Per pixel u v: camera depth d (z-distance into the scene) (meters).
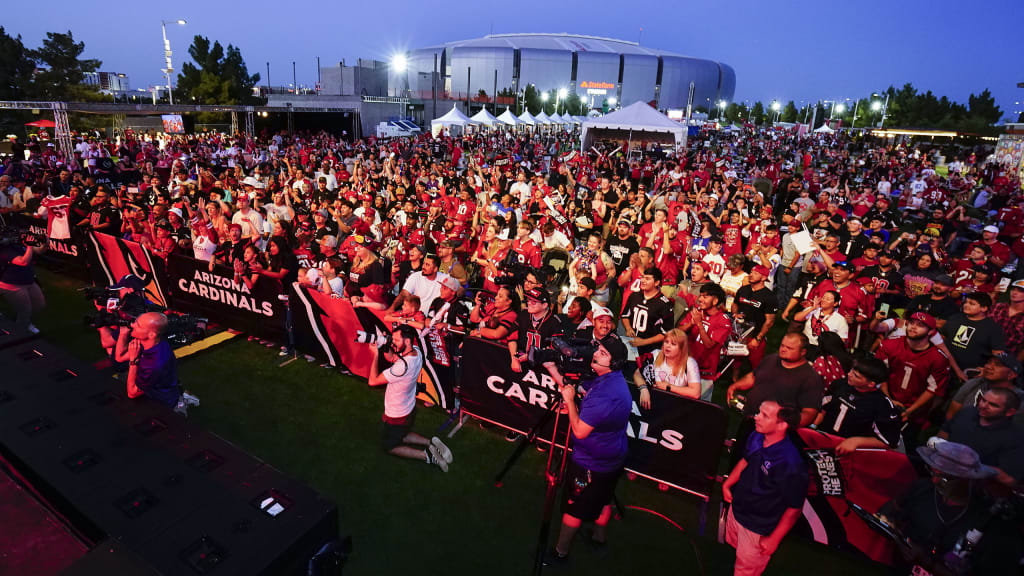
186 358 7.64
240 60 61.38
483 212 11.75
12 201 12.26
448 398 6.55
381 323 6.74
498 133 50.00
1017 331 6.26
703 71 192.75
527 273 5.74
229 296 8.28
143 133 37.06
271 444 5.85
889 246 10.04
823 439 4.60
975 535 3.27
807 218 14.90
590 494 4.17
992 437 4.20
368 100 54.06
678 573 4.47
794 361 4.80
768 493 3.66
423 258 6.98
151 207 11.36
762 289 6.46
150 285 9.39
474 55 177.75
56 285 10.47
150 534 2.90
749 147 55.16
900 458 4.28
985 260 8.27
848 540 4.62
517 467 5.68
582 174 21.50
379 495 5.18
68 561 2.75
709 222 10.34
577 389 4.34
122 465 3.41
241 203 10.06
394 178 18.00
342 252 9.36
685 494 5.39
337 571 3.21
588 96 182.88
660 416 5.16
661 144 39.41
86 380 4.35
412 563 4.42
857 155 48.81
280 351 7.98
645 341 6.33
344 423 6.28
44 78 45.62
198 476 3.35
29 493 3.20
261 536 2.93
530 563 4.49
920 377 5.82
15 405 3.97
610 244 10.44
